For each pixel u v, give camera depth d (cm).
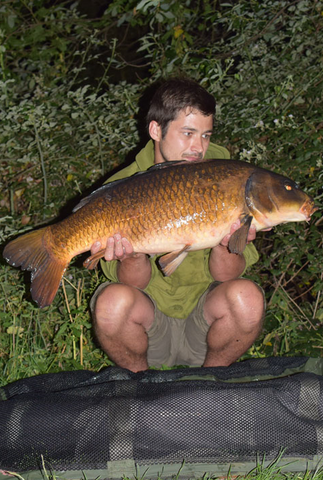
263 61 271
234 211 133
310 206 136
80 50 368
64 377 143
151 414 121
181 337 175
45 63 309
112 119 264
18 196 266
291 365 145
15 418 122
